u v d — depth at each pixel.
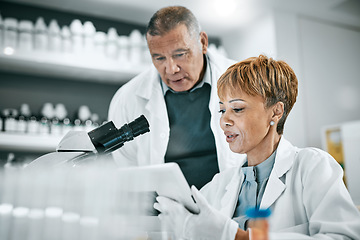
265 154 1.18
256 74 1.13
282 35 3.09
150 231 0.94
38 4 2.94
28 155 2.76
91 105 3.07
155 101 1.79
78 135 1.04
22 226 0.74
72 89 3.02
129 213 0.81
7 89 2.84
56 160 0.98
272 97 1.14
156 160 1.74
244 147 1.15
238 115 1.14
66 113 2.97
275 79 1.14
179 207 0.97
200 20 3.18
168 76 1.55
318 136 3.15
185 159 1.75
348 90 3.38
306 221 1.10
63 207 0.76
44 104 2.92
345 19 3.34
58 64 2.68
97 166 0.88
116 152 1.83
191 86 1.61
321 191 1.05
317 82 3.23
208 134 1.73
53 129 2.74
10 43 2.53
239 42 3.32
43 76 2.95
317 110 3.19
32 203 0.75
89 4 2.96
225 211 1.17
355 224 0.95
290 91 1.17
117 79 3.03
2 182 0.75
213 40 3.46
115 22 3.19
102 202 0.78
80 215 0.76
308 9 3.15
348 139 2.81
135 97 1.84
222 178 1.34
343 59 3.40
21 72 2.87
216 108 1.71
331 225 0.95
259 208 1.12
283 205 1.11
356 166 2.75
